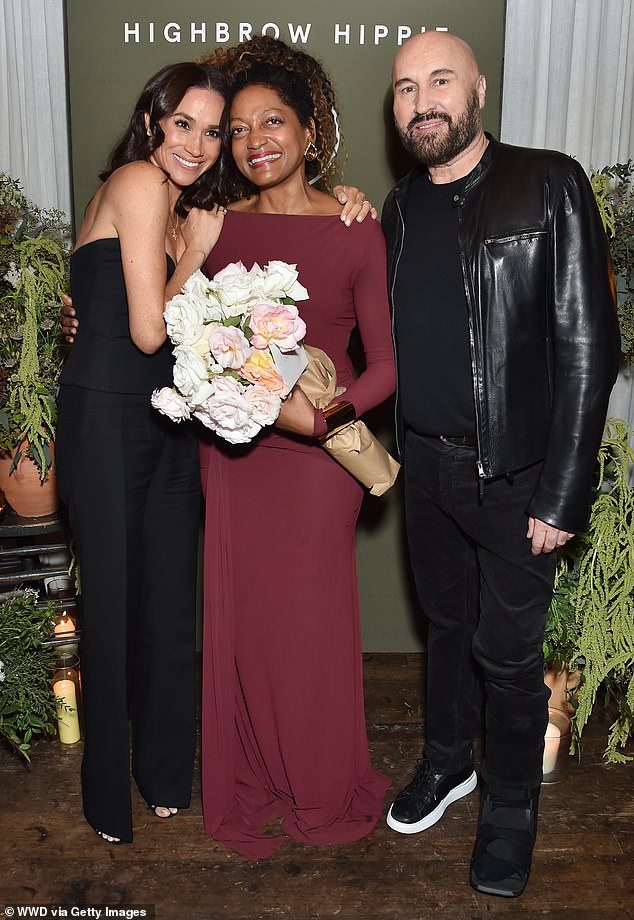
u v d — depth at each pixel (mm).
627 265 2596
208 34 2846
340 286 2186
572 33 2895
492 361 1965
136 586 2248
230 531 2318
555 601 2553
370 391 2154
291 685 2332
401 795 2445
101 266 2066
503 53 2865
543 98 2941
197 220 2201
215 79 2090
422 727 2865
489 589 2154
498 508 2084
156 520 2291
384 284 2172
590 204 1918
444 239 2033
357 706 2463
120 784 2277
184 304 1881
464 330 2014
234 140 2148
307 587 2287
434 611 2379
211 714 2344
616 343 1950
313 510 2248
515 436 1997
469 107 1958
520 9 2900
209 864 2271
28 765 2662
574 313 1907
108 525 2154
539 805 2490
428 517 2271
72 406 2148
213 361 1906
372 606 3277
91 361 2107
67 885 2189
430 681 2436
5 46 2869
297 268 2180
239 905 2129
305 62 2166
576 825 2408
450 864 2271
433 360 2068
